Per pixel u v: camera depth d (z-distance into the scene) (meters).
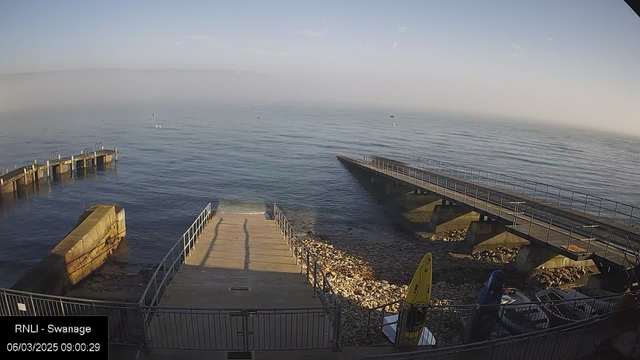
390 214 36.50
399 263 23.48
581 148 119.88
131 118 131.75
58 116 132.00
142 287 19.28
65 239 19.50
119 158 59.28
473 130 167.38
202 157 62.44
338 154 70.75
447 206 30.92
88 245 20.47
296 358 8.44
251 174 51.41
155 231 29.59
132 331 9.79
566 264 22.12
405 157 71.50
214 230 20.48
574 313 11.30
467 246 26.31
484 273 21.72
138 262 23.48
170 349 8.49
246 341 8.48
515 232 21.95
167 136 87.38
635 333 8.19
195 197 39.97
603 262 17.58
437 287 19.09
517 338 7.34
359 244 27.70
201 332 9.49
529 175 60.38
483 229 25.95
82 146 68.31
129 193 40.50
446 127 173.88
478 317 9.30
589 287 17.61
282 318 10.42
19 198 37.66
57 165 45.47
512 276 21.44
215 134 95.44
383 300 16.75
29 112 148.00
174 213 34.44
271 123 138.38
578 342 7.83
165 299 11.58
